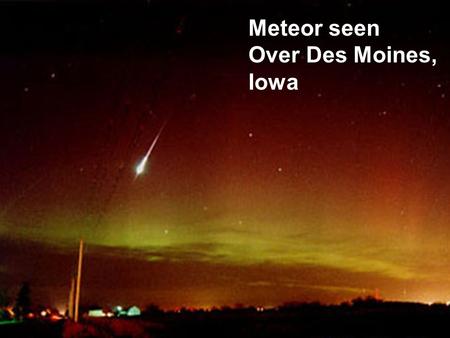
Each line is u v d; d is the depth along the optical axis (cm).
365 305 6881
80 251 4112
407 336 2880
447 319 4084
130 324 4481
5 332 4062
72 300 5266
